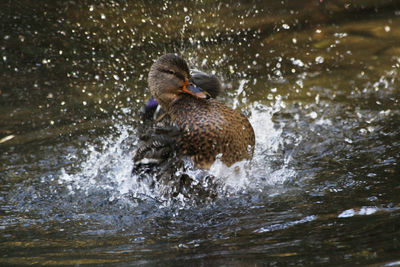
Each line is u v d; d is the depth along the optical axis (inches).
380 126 359.9
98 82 484.1
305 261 190.5
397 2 607.5
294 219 239.9
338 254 193.3
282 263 191.0
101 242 236.8
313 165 312.7
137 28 550.3
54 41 556.4
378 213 231.8
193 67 478.3
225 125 284.2
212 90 335.3
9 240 245.6
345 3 620.4
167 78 305.7
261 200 272.7
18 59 527.5
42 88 479.2
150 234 243.9
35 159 356.8
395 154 311.4
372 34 541.3
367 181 277.7
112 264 206.7
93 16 592.1
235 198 279.3
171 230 247.6
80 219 270.8
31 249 232.4
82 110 435.5
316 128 369.4
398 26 550.3
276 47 533.0
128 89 467.2
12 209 287.0
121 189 310.8
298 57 510.0
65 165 346.6
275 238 219.1
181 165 293.1
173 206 281.6
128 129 397.4
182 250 217.5
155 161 300.2
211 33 550.6
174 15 571.8
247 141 294.7
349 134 353.1
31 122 419.8
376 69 466.6
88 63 517.0
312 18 594.6
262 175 303.6
